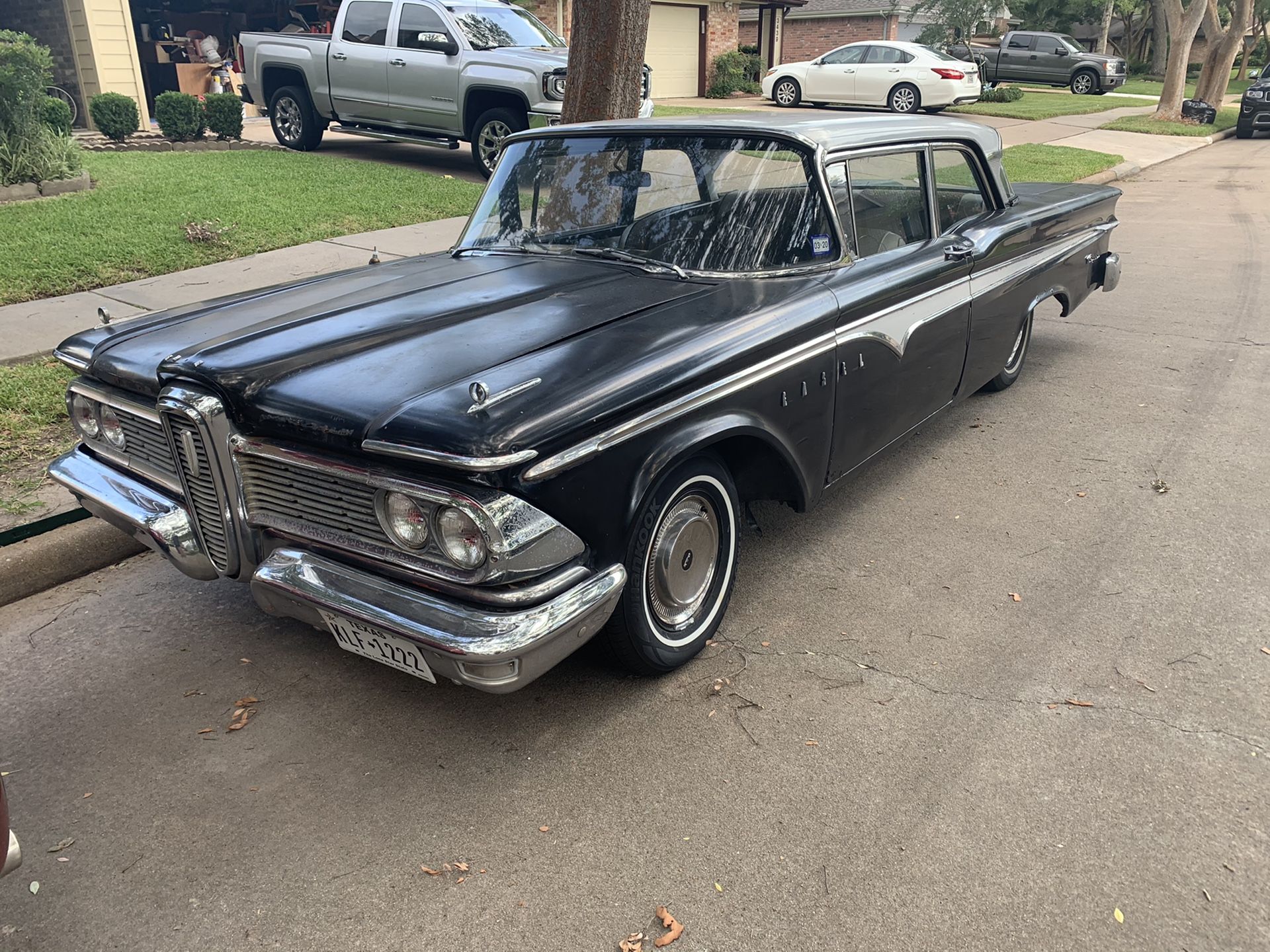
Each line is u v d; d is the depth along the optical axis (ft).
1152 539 13.75
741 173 12.25
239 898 8.00
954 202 15.69
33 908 7.93
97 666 11.29
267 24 71.92
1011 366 19.54
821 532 14.23
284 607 9.50
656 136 12.94
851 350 12.07
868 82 73.77
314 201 32.55
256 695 10.71
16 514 13.50
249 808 9.01
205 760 9.68
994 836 8.45
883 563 13.28
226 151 42.88
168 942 7.59
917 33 122.83
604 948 7.46
